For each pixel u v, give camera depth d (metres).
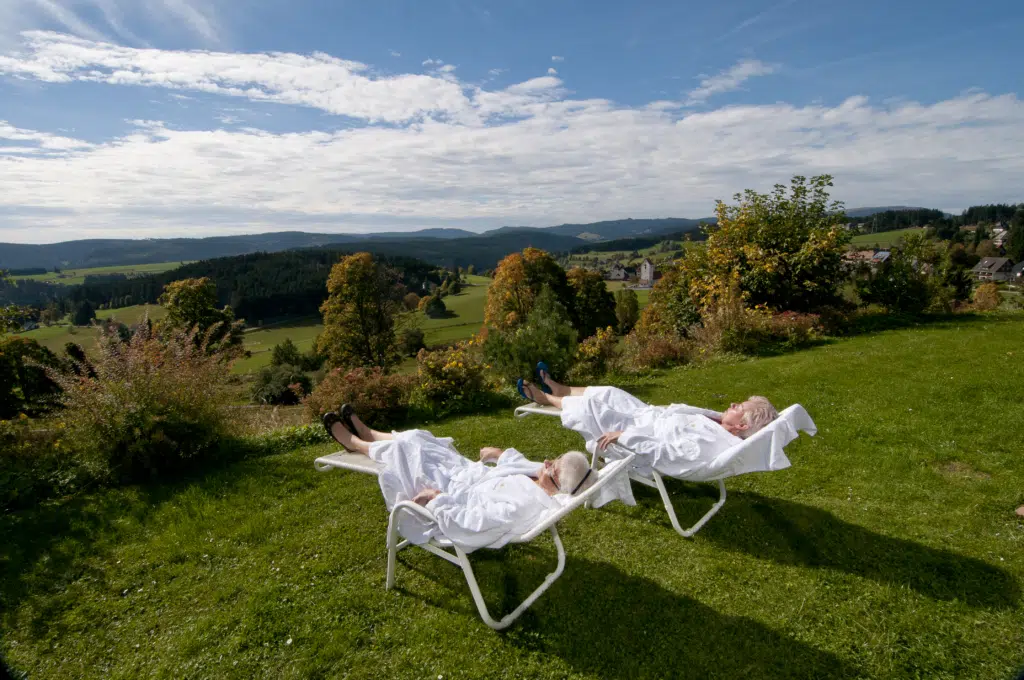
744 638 2.79
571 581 3.30
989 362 7.82
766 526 3.86
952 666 2.56
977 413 5.79
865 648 2.69
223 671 2.68
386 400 6.97
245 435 6.27
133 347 5.50
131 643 2.96
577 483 3.32
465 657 2.72
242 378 6.42
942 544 3.54
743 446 3.53
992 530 3.68
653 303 22.59
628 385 8.51
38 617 3.20
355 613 3.07
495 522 2.95
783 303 12.84
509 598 3.16
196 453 5.41
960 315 12.70
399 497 3.32
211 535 4.04
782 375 8.13
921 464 4.79
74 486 4.89
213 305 31.05
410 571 3.46
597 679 2.57
